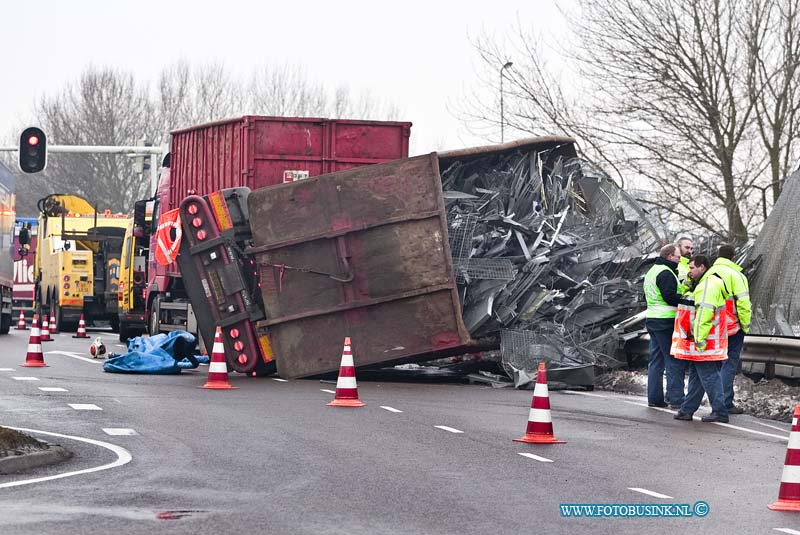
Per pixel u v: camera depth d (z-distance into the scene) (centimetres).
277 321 2061
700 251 2702
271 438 1320
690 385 1644
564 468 1174
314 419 1499
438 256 2011
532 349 2041
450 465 1168
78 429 1370
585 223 2239
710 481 1132
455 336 2016
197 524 865
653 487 1087
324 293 2048
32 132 2895
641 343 2158
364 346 2044
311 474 1093
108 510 913
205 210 2109
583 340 2125
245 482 1046
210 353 2141
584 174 2325
